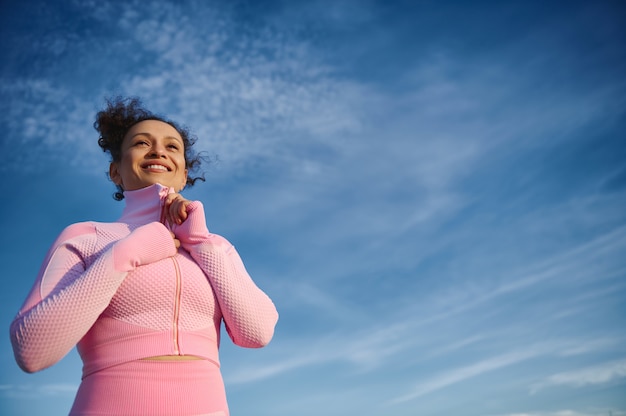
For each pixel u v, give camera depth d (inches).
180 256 69.7
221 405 64.9
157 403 60.4
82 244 67.2
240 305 69.6
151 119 87.6
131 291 64.2
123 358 61.7
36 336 57.7
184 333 65.1
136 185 80.7
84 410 60.5
